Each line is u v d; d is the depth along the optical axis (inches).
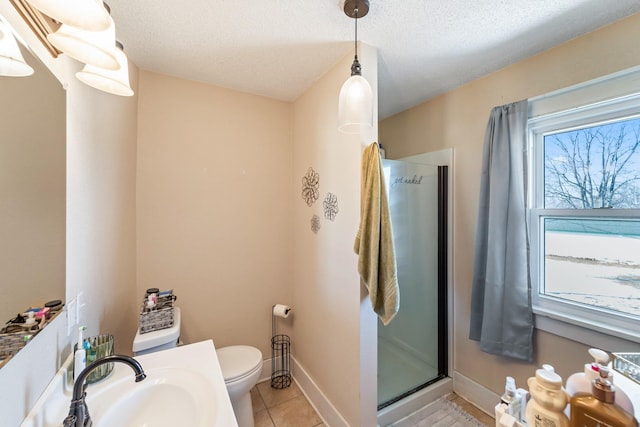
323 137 69.2
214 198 76.5
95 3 21.0
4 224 24.8
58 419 30.7
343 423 60.1
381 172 53.6
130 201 62.8
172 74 69.9
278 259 86.4
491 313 63.7
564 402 26.0
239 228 80.3
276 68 66.5
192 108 73.2
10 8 25.5
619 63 48.3
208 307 76.0
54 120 33.8
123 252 59.1
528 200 62.1
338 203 63.0
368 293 56.6
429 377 78.1
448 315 79.1
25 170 28.1
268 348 85.0
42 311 30.6
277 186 86.1
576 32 51.8
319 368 71.4
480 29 51.1
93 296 45.8
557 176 59.4
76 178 40.0
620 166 50.9
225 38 54.6
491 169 65.1
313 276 74.3
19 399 26.0
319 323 71.3
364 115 40.8
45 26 29.6
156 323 55.8
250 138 81.5
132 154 63.5
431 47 57.1
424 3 44.3
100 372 38.0
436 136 82.1
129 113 61.5
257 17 48.4
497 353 62.8
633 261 49.9
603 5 44.8
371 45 56.5
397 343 74.6
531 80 60.5
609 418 23.5
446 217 79.4
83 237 42.1
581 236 56.1
